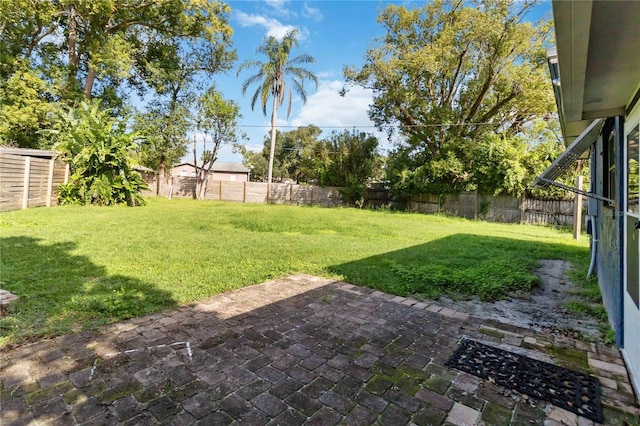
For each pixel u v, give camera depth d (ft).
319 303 10.94
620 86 6.97
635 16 4.42
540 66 44.88
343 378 6.68
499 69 45.96
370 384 6.51
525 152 42.80
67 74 46.47
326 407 5.78
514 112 50.16
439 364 7.34
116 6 46.55
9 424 5.09
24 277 11.89
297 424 5.33
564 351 8.09
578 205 27.30
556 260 19.58
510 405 5.98
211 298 11.04
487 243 24.48
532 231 33.47
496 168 41.96
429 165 48.34
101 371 6.59
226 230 25.57
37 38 45.88
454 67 49.42
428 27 48.24
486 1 42.80
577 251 21.97
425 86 52.29
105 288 11.19
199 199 63.72
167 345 7.77
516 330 9.29
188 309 10.00
